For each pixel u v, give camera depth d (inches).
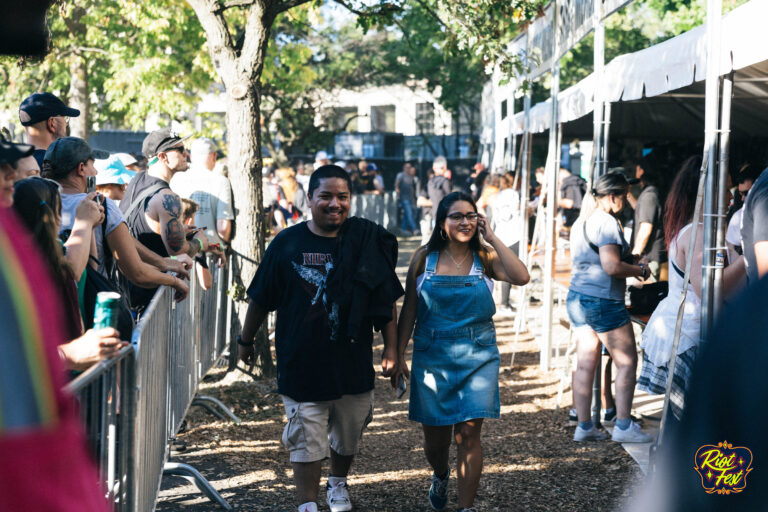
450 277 178.7
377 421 268.5
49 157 150.1
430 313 179.6
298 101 1063.6
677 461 29.4
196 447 231.8
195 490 199.6
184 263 195.3
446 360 176.1
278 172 631.8
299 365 170.1
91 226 136.8
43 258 101.0
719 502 27.5
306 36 912.3
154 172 217.0
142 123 721.6
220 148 732.7
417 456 232.7
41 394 35.7
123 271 162.6
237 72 303.4
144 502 137.7
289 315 172.6
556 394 296.5
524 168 424.5
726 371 27.8
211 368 299.1
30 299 36.6
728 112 173.5
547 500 196.1
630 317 241.6
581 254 234.2
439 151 1371.8
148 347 141.9
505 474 215.9
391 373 182.4
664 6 858.1
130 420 120.2
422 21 976.3
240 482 205.3
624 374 234.8
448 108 1114.7
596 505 191.3
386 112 1592.0
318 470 173.2
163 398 173.0
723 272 173.2
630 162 559.2
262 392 288.5
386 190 1246.3
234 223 298.4
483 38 312.0
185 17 604.7
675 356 173.0
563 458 227.0
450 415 175.6
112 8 586.9
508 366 341.7
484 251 183.8
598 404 257.8
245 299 303.9
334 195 171.8
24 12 34.8
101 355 100.1
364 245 172.9
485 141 847.1
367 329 175.9
